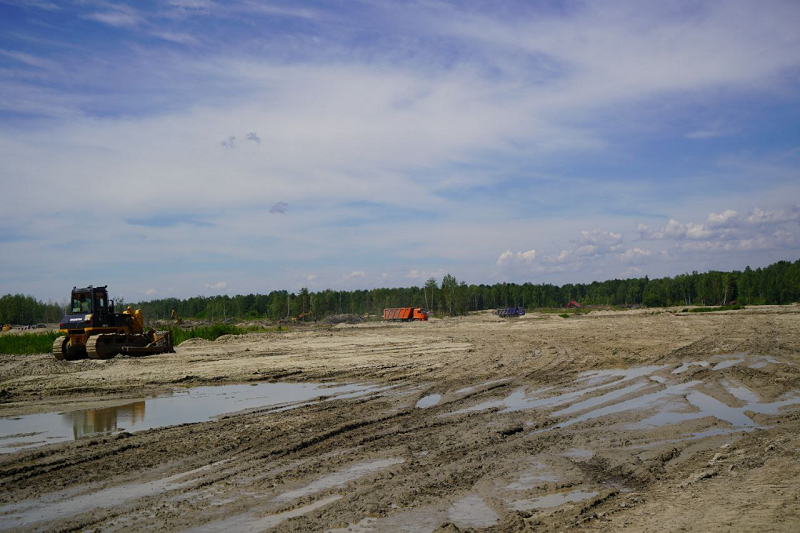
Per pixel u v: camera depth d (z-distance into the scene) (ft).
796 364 72.49
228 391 63.05
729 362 75.82
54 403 55.77
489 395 56.44
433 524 23.72
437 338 138.31
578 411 47.57
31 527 23.77
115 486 29.19
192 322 333.42
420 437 39.42
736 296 457.68
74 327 93.56
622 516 23.24
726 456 32.24
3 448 37.52
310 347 117.60
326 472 31.48
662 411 46.47
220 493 28.04
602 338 119.14
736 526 20.39
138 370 79.66
